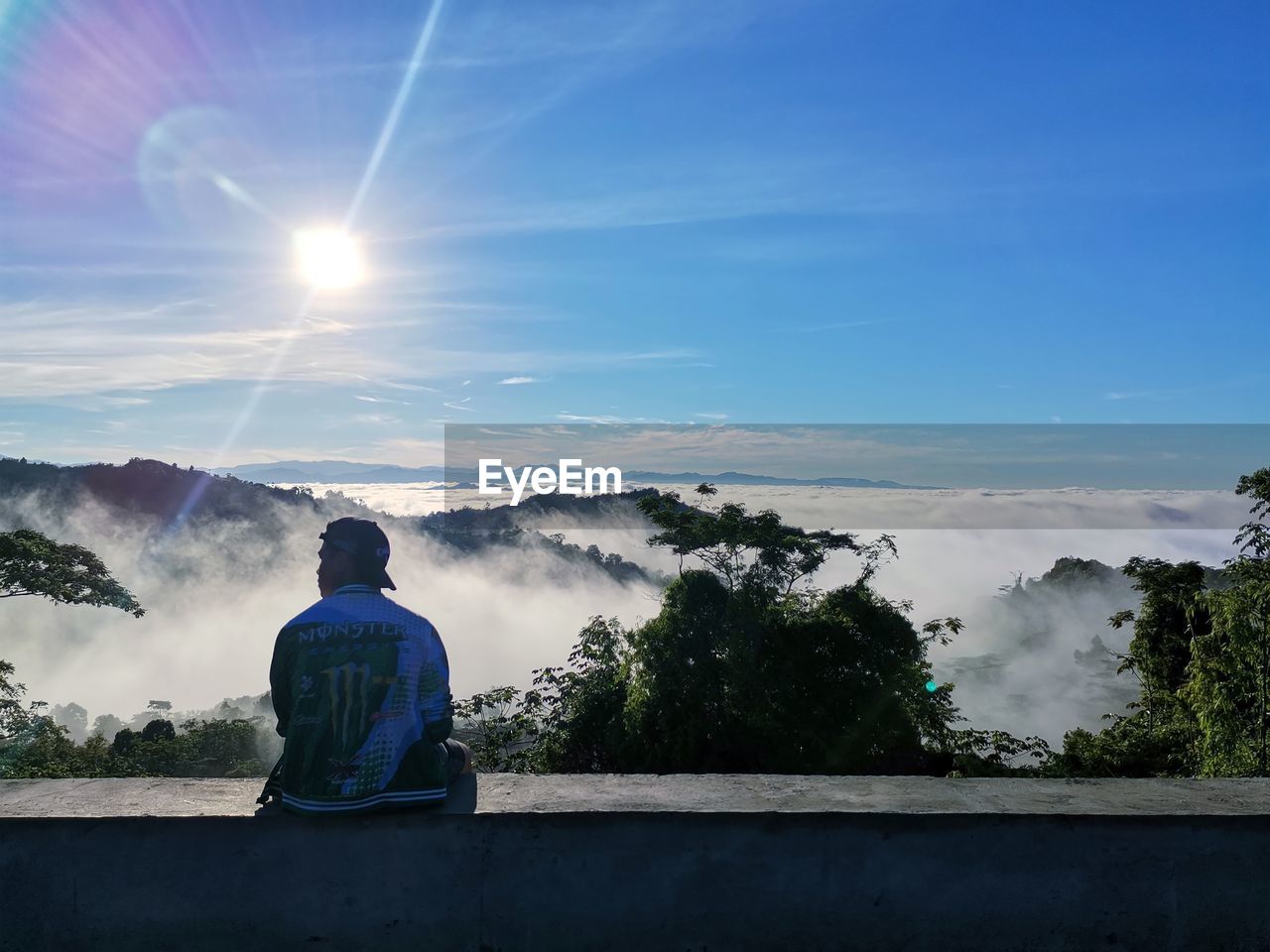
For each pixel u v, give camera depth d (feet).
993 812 9.06
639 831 9.01
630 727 59.77
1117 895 9.02
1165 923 9.02
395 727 9.17
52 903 9.04
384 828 8.98
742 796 9.64
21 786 10.16
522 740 66.54
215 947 9.02
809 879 8.99
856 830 8.98
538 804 9.32
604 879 9.01
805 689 58.90
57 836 9.01
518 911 9.01
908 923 9.00
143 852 9.02
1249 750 45.29
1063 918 9.00
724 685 59.16
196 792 9.96
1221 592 50.34
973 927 9.00
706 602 59.67
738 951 8.99
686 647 59.47
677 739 58.08
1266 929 9.04
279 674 9.44
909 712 60.64
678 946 9.00
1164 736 62.69
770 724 57.36
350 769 8.97
